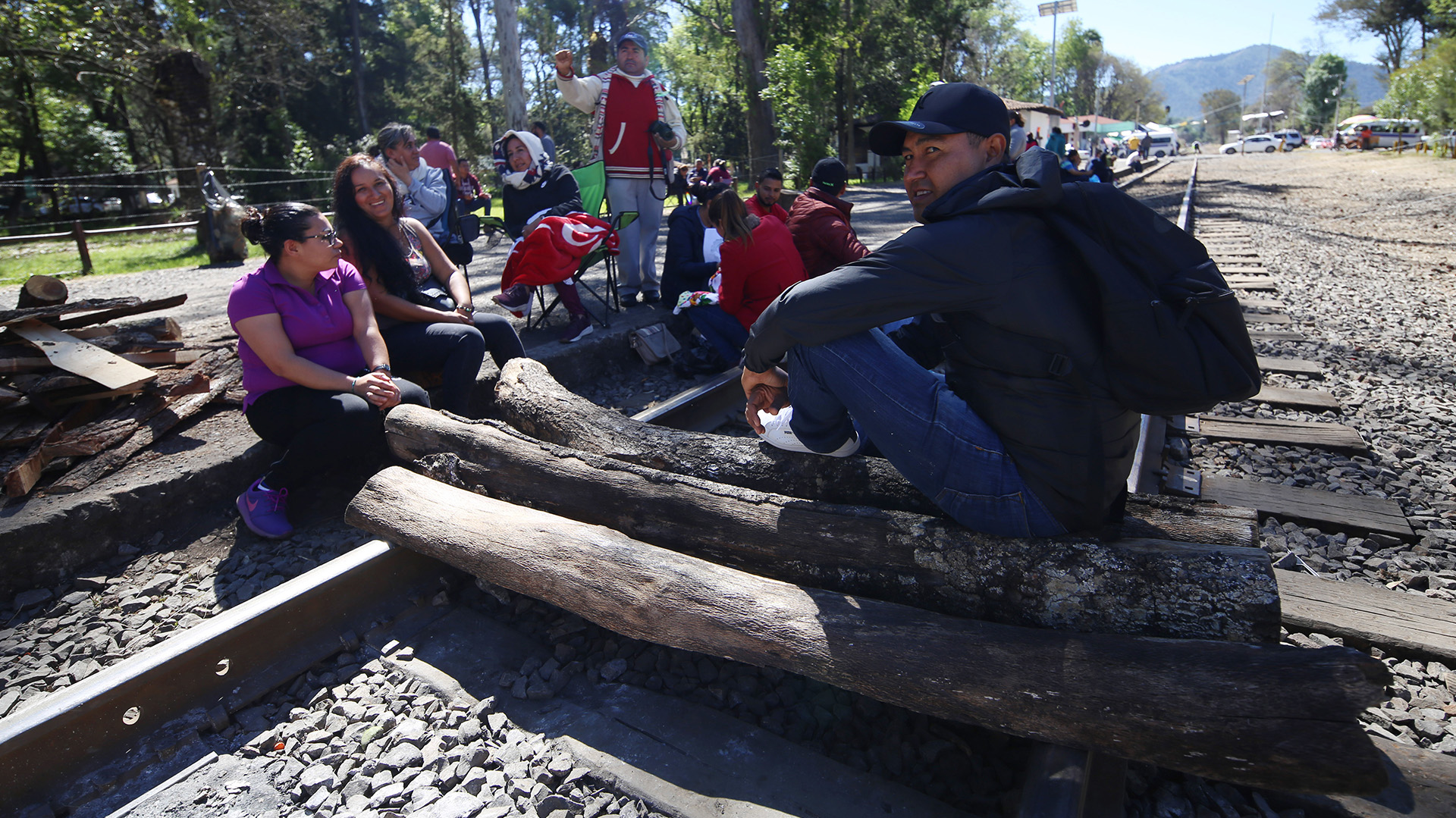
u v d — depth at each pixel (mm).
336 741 2320
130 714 2312
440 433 3379
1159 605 1975
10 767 2084
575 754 2234
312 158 34125
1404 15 61188
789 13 22391
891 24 36094
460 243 5695
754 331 2191
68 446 3547
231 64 32031
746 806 2029
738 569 2623
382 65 46500
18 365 3725
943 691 1986
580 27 50594
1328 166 36031
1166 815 1998
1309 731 1651
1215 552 1996
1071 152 21141
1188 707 1749
